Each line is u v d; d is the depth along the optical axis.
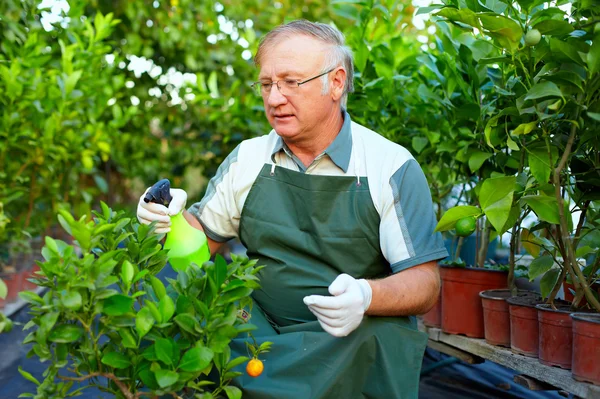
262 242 1.93
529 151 1.97
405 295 1.69
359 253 1.88
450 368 3.21
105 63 4.82
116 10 5.76
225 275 1.36
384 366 1.71
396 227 1.82
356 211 1.85
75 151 3.79
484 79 2.39
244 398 1.70
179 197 1.85
